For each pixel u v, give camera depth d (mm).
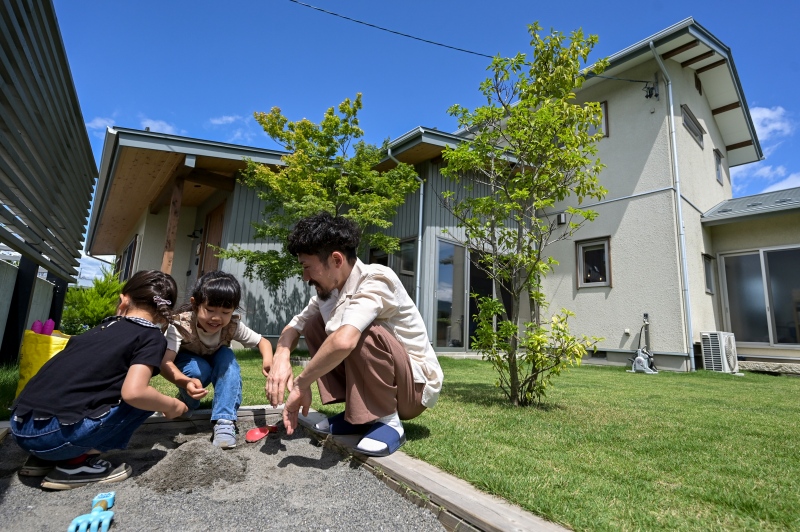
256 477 1458
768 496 1314
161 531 1063
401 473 1366
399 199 6414
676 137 7273
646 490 1346
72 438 1264
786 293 7168
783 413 2857
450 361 6406
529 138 3066
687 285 6773
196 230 9227
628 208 7594
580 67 3396
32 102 2426
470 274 8008
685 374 6133
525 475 1411
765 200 7949
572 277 8180
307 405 1601
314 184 5965
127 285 1494
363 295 1583
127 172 7086
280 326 7363
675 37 7055
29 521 1104
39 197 2910
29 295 3748
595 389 3961
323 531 1094
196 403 2014
